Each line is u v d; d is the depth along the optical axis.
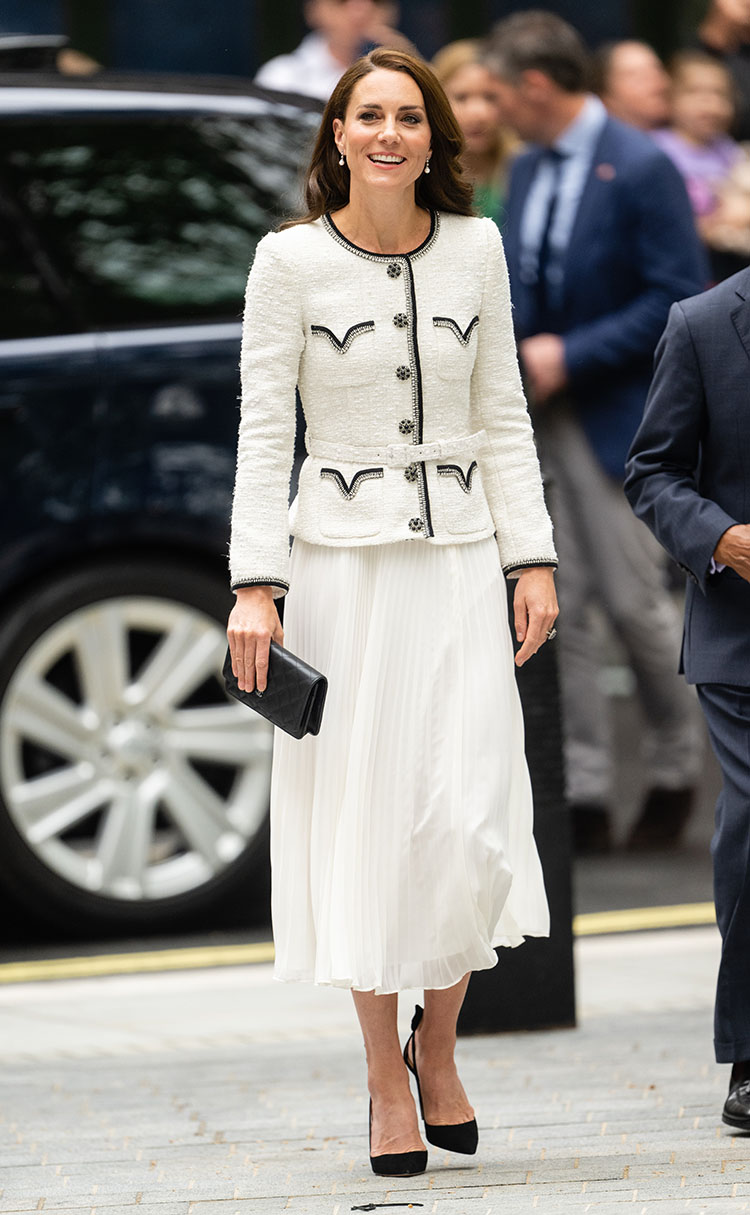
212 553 24.09
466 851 14.37
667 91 36.03
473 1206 13.91
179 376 23.94
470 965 14.52
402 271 14.61
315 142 14.87
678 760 28.75
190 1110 17.17
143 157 24.81
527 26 28.27
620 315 27.75
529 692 19.58
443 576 14.62
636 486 16.14
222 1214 13.97
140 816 23.66
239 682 14.36
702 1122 16.06
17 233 24.14
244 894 25.16
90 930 23.80
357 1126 16.48
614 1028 19.66
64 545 23.52
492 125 29.14
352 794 14.51
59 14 39.66
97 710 23.55
